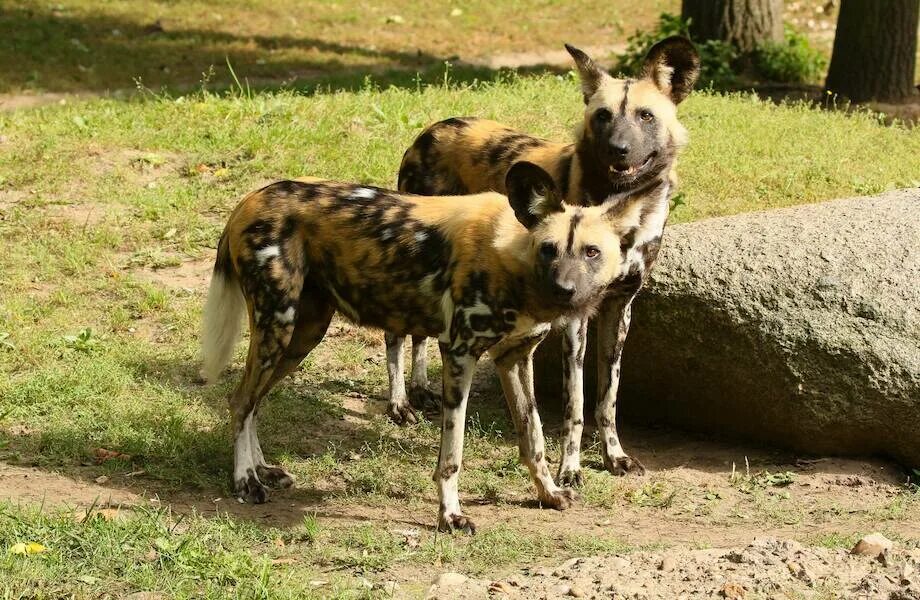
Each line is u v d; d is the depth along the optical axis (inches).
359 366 266.7
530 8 770.2
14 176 337.4
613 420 223.1
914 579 152.5
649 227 196.7
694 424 239.8
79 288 286.0
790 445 226.4
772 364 219.6
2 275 288.0
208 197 332.5
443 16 746.2
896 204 236.7
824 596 148.6
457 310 186.2
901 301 216.1
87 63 586.9
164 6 720.3
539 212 179.6
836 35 501.0
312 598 152.3
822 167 359.9
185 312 277.3
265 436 227.1
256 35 675.4
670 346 230.8
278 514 193.8
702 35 541.3
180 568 158.6
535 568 164.9
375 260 193.6
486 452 225.5
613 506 202.5
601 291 183.8
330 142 363.3
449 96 410.3
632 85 221.3
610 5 776.9
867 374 213.3
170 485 201.2
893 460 221.3
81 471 202.5
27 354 250.2
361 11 748.6
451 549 174.9
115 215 319.3
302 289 202.7
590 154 221.5
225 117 383.2
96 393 235.5
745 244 229.3
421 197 197.8
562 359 234.2
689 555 163.2
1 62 571.2
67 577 155.3
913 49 495.8
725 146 371.9
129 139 365.7
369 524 189.0
